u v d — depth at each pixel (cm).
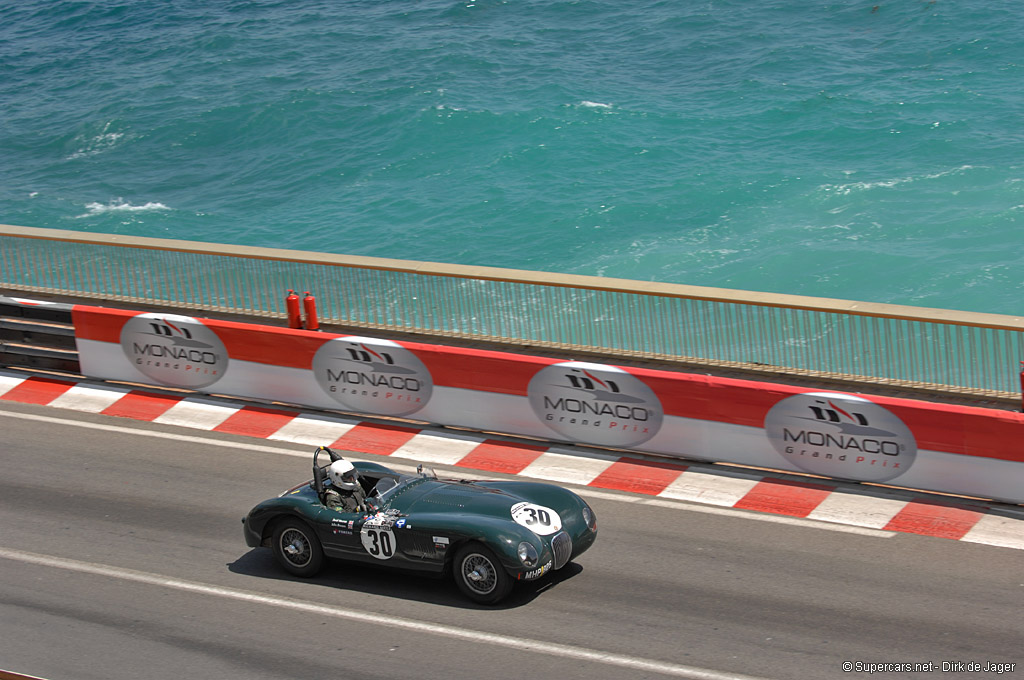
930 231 3712
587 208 4228
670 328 1688
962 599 1177
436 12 7919
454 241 4044
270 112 5753
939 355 1521
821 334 1589
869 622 1133
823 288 3369
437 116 5438
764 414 1530
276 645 1128
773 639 1102
